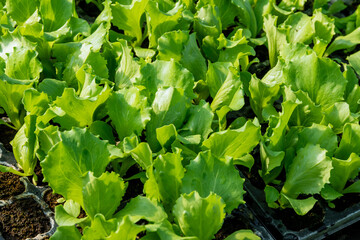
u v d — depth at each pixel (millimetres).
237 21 874
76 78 688
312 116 681
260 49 839
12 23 730
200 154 594
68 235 567
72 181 587
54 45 710
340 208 663
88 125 653
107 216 583
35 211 634
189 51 719
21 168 667
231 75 667
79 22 744
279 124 631
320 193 642
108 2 737
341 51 863
